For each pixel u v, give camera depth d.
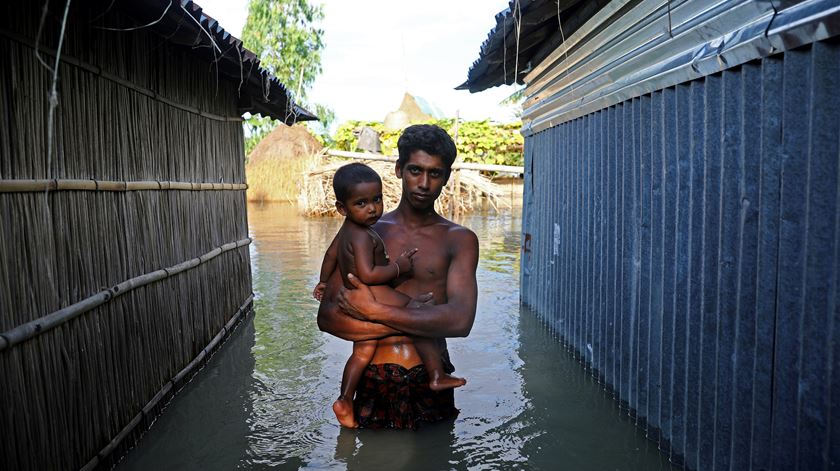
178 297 4.83
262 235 14.13
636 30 3.95
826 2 2.21
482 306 7.38
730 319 2.96
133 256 4.05
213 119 6.23
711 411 3.15
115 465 3.53
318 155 18.80
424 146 3.71
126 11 3.65
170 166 4.90
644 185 3.96
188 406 4.39
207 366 5.28
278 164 24.38
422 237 3.86
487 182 18.92
